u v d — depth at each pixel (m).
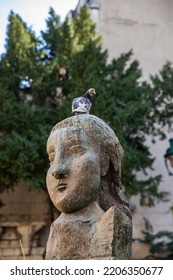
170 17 17.64
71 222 4.23
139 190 12.16
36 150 11.55
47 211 14.17
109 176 4.56
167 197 15.14
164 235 14.17
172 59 17.17
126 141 12.31
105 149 4.51
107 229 4.05
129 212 4.54
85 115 4.63
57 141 4.50
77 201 4.27
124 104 13.04
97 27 16.83
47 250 4.32
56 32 13.87
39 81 13.22
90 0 17.05
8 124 12.29
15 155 11.57
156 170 15.37
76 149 4.40
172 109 13.52
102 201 4.47
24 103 12.69
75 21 14.21
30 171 11.71
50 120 12.43
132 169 12.55
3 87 12.93
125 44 16.95
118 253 4.03
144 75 16.72
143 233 14.47
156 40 17.28
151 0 17.70
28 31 13.97
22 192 14.54
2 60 13.57
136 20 17.34
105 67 13.69
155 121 13.71
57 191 4.36
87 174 4.29
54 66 13.59
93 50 13.33
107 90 12.88
